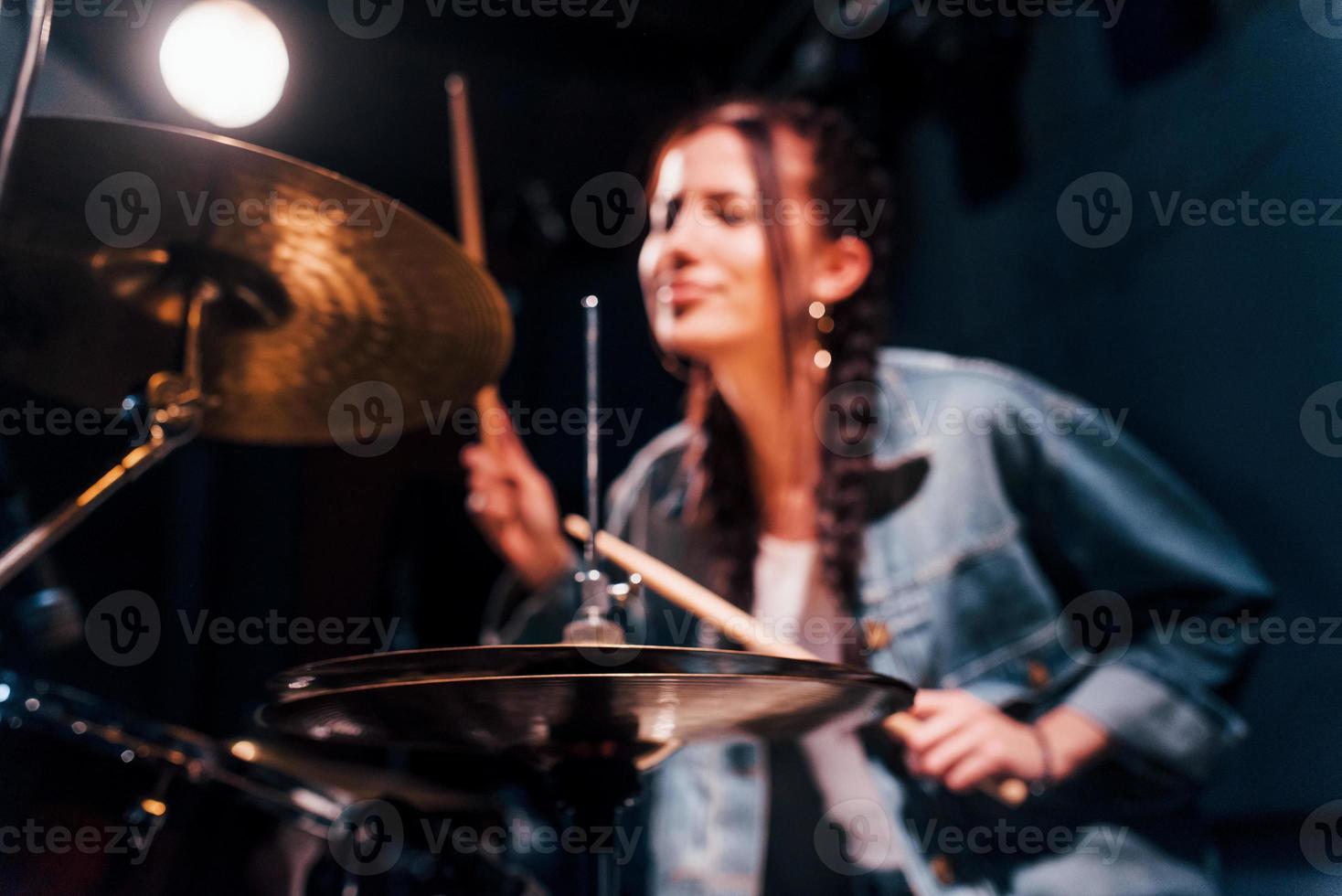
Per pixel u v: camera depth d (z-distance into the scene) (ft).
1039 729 4.83
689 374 6.12
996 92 9.89
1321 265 7.30
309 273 3.98
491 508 5.40
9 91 3.07
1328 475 7.16
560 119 11.51
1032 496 5.59
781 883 5.61
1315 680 7.13
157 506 8.80
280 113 10.84
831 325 5.61
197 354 3.88
